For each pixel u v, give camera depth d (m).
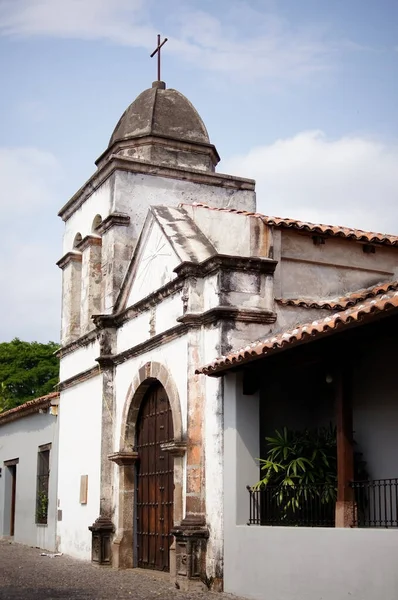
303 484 11.78
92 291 19.03
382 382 11.93
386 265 15.03
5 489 26.12
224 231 14.44
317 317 13.38
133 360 15.94
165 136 19.19
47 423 22.03
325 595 9.87
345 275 14.62
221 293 12.79
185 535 12.41
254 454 12.11
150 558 15.13
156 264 15.24
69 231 20.97
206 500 12.62
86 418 18.66
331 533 9.89
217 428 12.48
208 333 12.98
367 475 11.93
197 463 12.79
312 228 14.23
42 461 22.56
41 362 43.06
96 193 19.02
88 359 18.84
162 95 20.20
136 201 17.81
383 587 9.01
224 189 18.81
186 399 13.30
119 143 19.39
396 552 8.88
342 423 10.69
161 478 14.90
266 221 13.97
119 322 16.86
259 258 13.04
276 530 10.93
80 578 14.33
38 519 22.23
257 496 11.94
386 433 11.77
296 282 14.13
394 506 11.48
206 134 20.02
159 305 14.88
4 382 41.88
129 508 15.90
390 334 9.99
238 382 12.22
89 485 18.03
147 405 15.80
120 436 16.22
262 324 12.90
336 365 10.88
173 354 14.07
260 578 11.11
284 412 13.26
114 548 15.94
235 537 11.77
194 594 11.89
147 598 11.66
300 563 10.37
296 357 11.23
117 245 17.44
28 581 13.98
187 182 18.44
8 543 23.83
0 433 27.09
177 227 14.73
